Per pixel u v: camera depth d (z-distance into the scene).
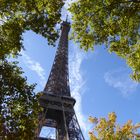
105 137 40.84
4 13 29.44
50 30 29.80
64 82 123.44
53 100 108.81
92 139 41.44
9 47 29.45
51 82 122.00
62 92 117.88
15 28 29.14
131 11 28.02
